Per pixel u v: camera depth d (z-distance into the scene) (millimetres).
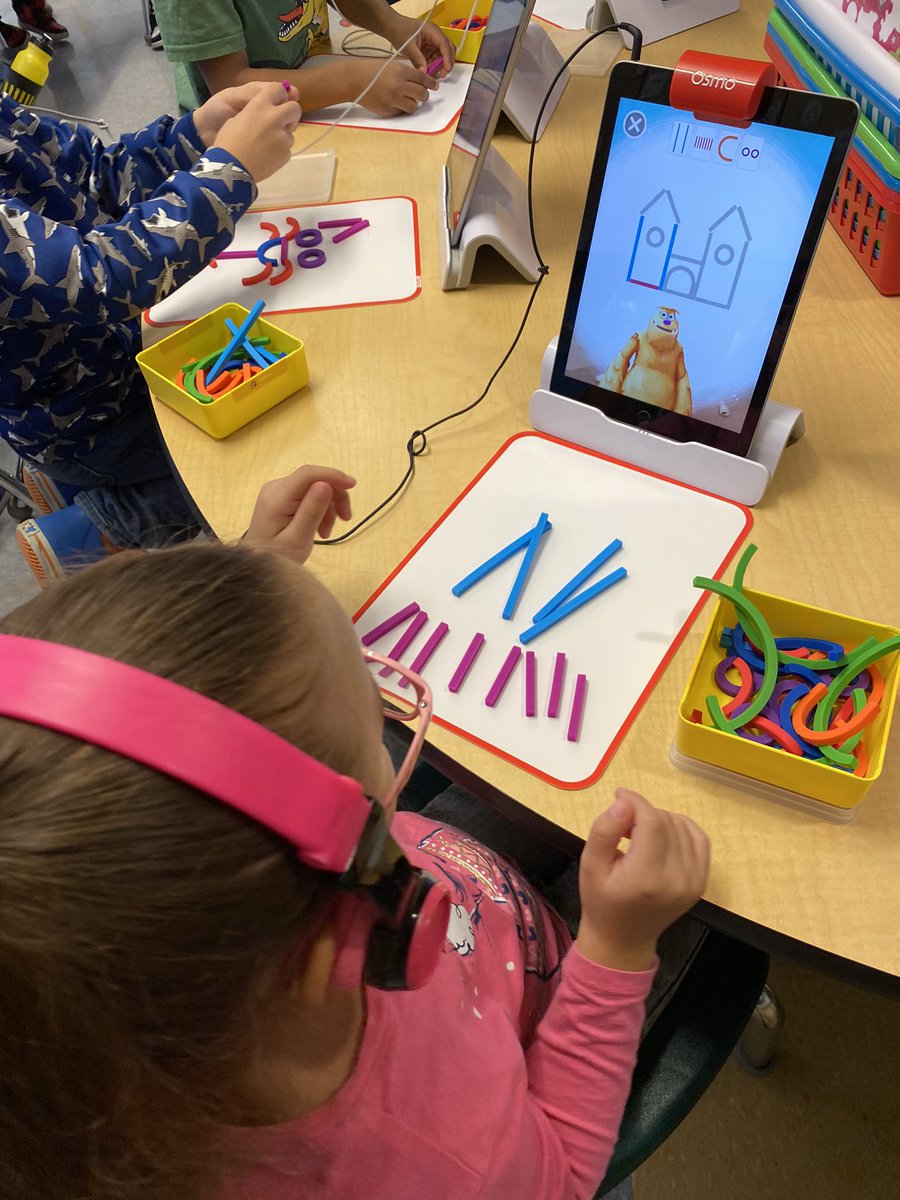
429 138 1210
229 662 306
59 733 273
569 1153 496
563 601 686
